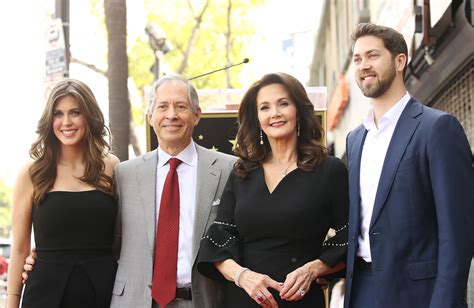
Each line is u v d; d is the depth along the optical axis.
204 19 18.78
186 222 4.37
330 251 3.99
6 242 12.84
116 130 8.30
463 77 6.21
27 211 4.50
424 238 3.74
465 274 3.56
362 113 11.01
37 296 4.30
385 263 3.77
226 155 4.61
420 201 3.75
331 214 4.08
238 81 19.34
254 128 4.24
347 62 12.89
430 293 3.69
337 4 15.27
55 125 4.46
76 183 4.48
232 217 4.15
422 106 3.93
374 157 3.97
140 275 4.30
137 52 17.03
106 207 4.45
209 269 4.11
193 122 4.53
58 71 8.82
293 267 3.93
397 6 7.54
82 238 4.38
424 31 6.04
